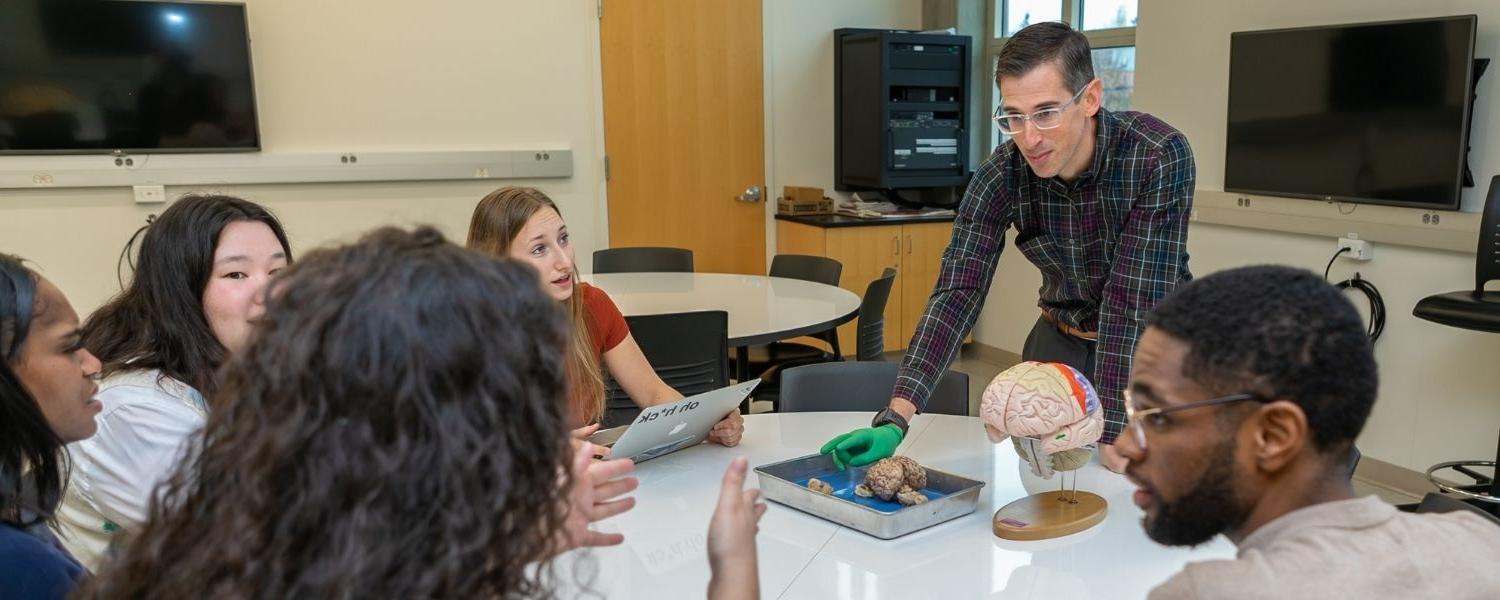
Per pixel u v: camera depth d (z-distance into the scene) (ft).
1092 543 5.19
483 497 2.06
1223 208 13.50
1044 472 5.38
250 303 4.83
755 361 13.04
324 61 15.87
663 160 18.53
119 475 5.07
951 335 6.93
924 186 19.06
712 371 10.29
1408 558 2.59
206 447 2.16
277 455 1.99
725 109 18.88
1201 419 2.71
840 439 6.14
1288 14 12.53
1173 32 14.11
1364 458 12.53
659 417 6.05
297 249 16.06
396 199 16.67
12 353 3.47
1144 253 6.43
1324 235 12.32
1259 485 2.73
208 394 5.24
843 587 4.75
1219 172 13.69
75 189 14.74
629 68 17.95
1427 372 11.69
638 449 6.27
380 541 1.97
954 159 19.21
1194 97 13.91
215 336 5.26
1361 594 2.51
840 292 13.07
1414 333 11.75
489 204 7.32
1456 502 4.68
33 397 3.41
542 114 17.47
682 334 9.93
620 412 9.18
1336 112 11.75
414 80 16.48
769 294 12.89
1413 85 10.93
